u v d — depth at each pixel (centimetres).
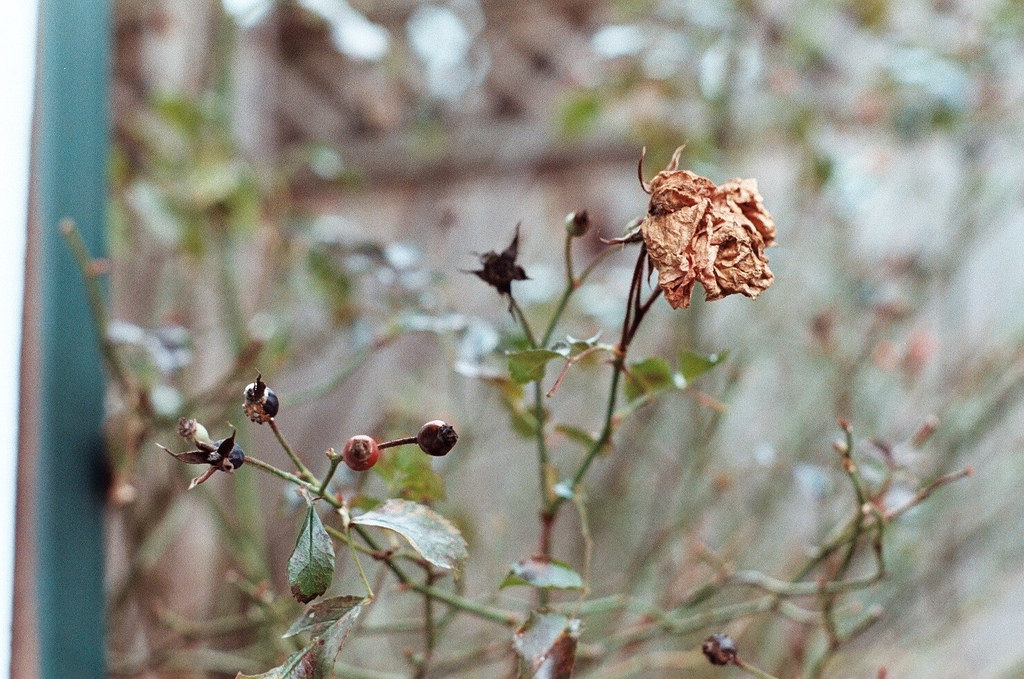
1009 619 198
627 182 264
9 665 110
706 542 182
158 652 141
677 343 188
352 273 146
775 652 173
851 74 234
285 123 276
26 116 112
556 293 168
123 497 118
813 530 181
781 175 233
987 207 229
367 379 233
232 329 170
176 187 168
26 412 112
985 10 210
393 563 106
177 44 206
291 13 253
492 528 210
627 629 164
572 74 244
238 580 119
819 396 204
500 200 270
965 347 215
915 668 183
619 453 199
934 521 185
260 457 225
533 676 98
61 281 116
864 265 217
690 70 212
